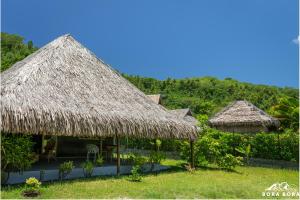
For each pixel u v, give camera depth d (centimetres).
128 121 1402
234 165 1830
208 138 1920
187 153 1873
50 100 1242
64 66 1510
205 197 1063
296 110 2544
